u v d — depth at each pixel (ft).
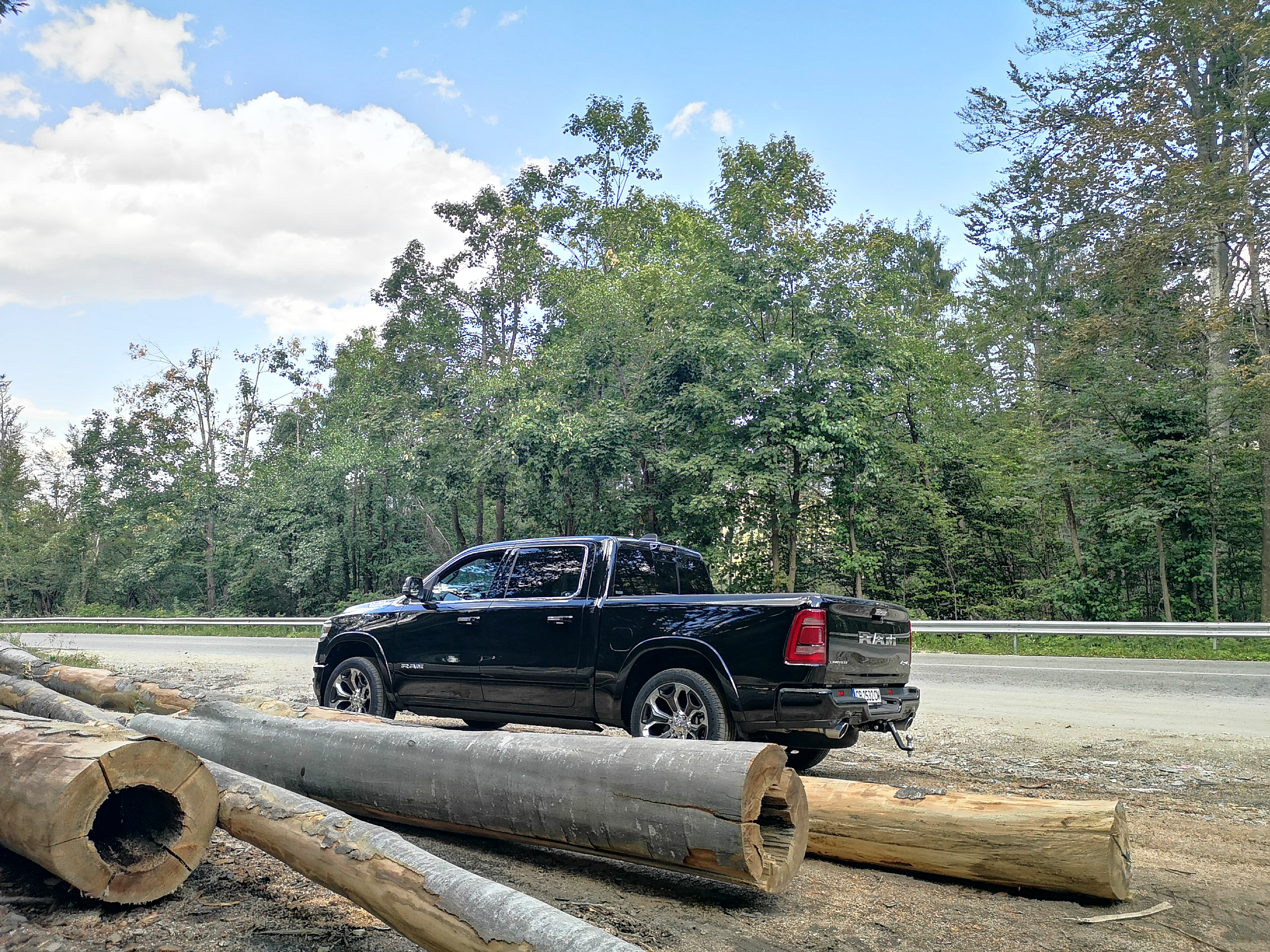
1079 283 75.97
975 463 78.38
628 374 76.23
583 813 11.26
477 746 12.66
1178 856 13.76
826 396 63.26
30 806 9.73
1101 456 66.54
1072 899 11.64
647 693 17.74
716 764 10.47
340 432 109.81
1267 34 65.36
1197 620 67.51
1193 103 74.64
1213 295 68.54
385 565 106.83
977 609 75.31
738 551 73.97
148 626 95.61
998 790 18.61
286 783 14.55
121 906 10.32
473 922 7.97
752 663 16.62
